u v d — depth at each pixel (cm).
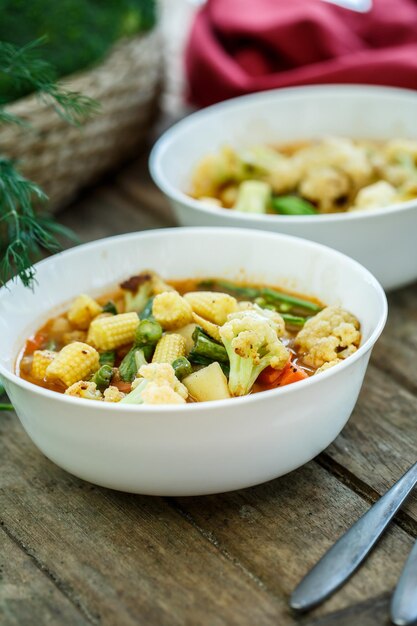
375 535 51
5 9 75
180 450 51
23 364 58
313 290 60
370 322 56
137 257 63
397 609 48
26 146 72
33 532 54
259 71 84
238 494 55
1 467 58
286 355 54
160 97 87
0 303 58
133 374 56
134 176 84
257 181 74
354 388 54
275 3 86
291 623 49
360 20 87
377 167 73
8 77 72
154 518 54
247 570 51
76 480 56
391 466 56
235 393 53
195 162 77
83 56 77
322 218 64
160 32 86
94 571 52
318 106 79
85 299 60
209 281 63
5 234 73
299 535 53
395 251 66
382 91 78
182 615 49
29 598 51
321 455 57
